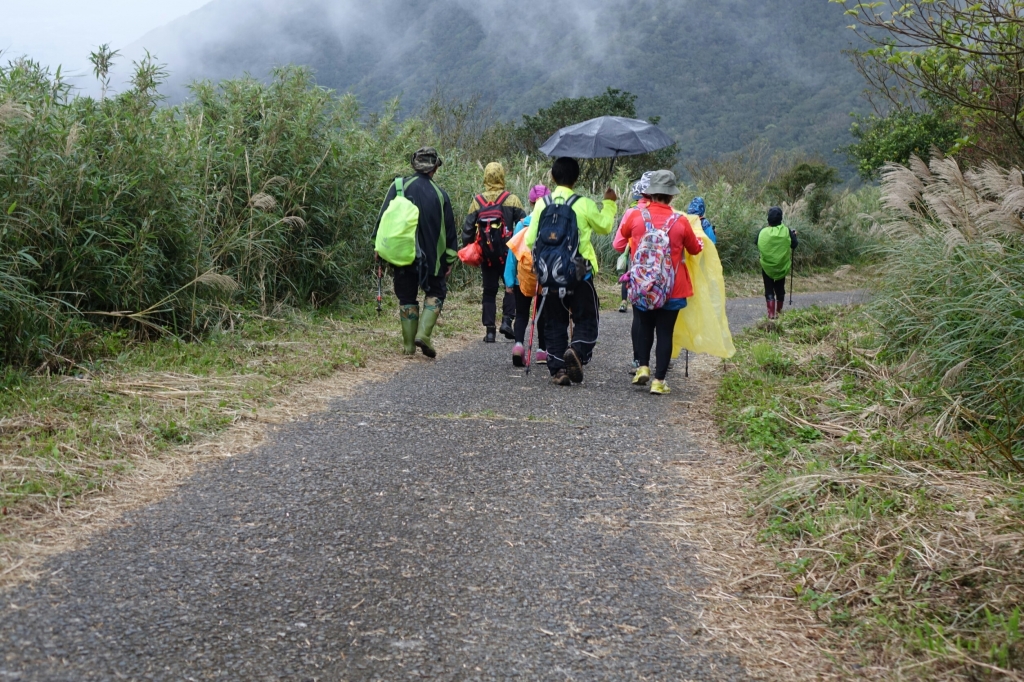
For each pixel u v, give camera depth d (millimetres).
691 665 2910
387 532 3936
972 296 6125
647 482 4781
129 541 3721
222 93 10297
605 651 2979
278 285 9734
